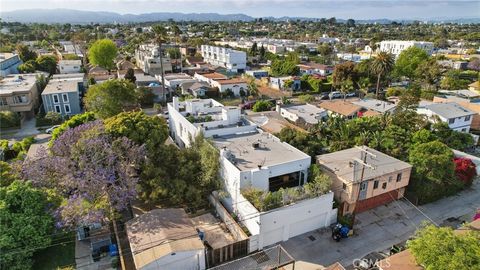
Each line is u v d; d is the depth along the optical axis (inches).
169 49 4399.6
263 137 1359.5
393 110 2044.8
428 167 1201.4
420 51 3361.2
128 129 1198.3
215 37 7273.6
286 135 1409.9
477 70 3708.2
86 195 972.6
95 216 925.8
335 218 1104.8
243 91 2898.6
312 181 1111.6
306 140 1407.5
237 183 1032.2
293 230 1031.6
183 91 2822.3
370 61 2935.5
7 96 2053.4
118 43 5762.8
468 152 1673.2
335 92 2888.8
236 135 1380.4
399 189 1228.5
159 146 1227.9
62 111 2237.9
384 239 1029.2
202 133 1240.8
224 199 1139.9
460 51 4972.9
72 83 2495.1
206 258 896.9
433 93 2488.9
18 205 903.1
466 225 908.6
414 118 1684.3
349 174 1114.1
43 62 3309.5
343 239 1026.1
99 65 3624.5
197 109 1643.7
